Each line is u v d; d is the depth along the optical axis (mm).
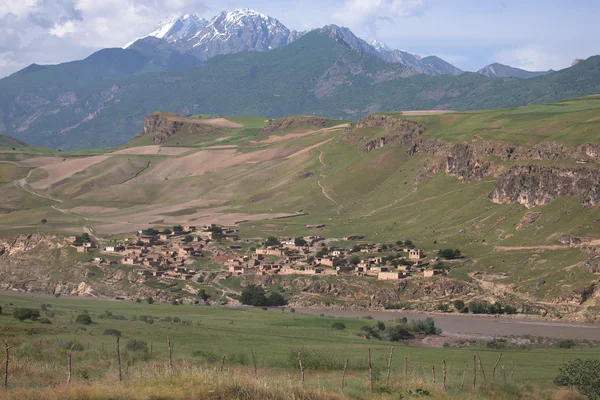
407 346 156375
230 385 69375
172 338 132875
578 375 88250
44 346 104500
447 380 89062
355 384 79625
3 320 136500
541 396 87000
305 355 107938
